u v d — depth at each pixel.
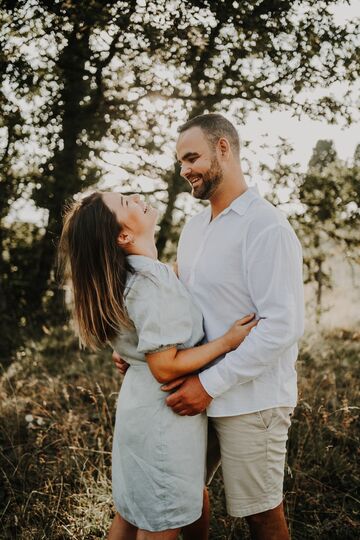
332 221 6.27
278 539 2.12
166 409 1.91
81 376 4.61
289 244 1.92
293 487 2.86
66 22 5.08
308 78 5.32
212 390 1.90
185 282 2.24
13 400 4.05
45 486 2.87
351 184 6.14
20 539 2.56
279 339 1.87
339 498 2.92
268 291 1.89
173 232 6.49
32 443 3.42
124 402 1.99
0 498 2.94
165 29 4.92
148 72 5.45
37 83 5.59
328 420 3.56
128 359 2.00
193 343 2.00
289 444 3.34
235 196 2.11
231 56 5.24
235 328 1.96
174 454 1.89
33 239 7.29
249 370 1.89
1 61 5.34
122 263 1.92
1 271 7.01
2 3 5.02
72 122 5.87
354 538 2.61
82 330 2.04
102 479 2.85
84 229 1.93
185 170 2.10
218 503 2.79
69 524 2.64
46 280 6.95
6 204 6.29
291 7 4.93
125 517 1.96
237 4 4.79
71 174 6.14
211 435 2.21
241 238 1.99
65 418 3.65
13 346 5.72
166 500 1.88
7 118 5.74
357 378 4.48
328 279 6.66
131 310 1.87
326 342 5.55
